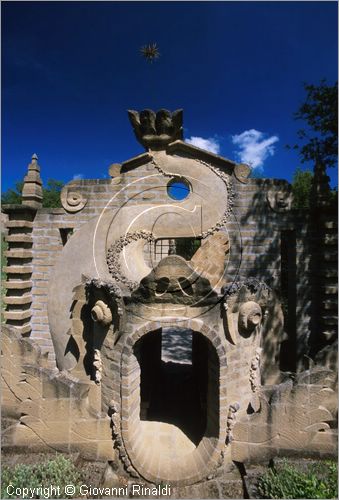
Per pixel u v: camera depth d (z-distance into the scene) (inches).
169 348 685.9
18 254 458.3
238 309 288.8
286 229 448.5
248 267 447.2
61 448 301.0
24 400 305.7
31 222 473.1
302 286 446.3
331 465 274.5
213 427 293.0
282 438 289.4
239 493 269.3
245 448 291.3
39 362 322.0
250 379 304.2
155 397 440.1
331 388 290.4
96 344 313.3
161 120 446.0
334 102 534.3
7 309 462.6
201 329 279.4
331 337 421.1
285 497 239.8
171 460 294.0
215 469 285.3
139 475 286.0
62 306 436.1
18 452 300.8
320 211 433.7
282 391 291.1
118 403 290.8
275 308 346.3
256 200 450.3
